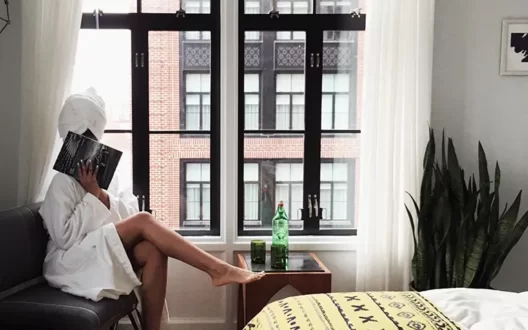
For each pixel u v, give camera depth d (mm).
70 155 2447
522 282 3039
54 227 2393
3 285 2172
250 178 3105
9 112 2895
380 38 2752
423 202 2736
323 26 3029
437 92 2969
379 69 2770
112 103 3035
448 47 2947
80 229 2400
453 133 2988
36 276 2410
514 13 2934
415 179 2842
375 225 2834
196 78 3051
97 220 2441
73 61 2744
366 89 2795
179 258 2502
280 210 2721
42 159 2734
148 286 2479
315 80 3053
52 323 2027
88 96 2592
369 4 2770
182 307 3004
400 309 1611
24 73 2709
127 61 3020
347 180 3113
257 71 3053
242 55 3031
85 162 2459
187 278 2988
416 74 2809
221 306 3014
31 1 2678
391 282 2885
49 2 2672
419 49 2793
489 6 2928
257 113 3078
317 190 3109
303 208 3115
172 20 3004
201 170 3100
